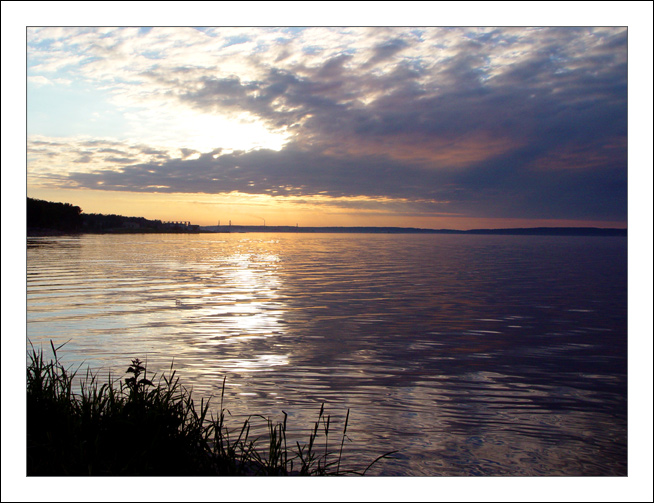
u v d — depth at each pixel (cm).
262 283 2536
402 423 641
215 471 385
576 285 2505
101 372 848
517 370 920
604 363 973
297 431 602
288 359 988
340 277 2906
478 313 1619
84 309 1617
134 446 384
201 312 1587
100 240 8744
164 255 4997
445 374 886
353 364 953
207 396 741
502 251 6762
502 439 594
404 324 1411
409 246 8725
